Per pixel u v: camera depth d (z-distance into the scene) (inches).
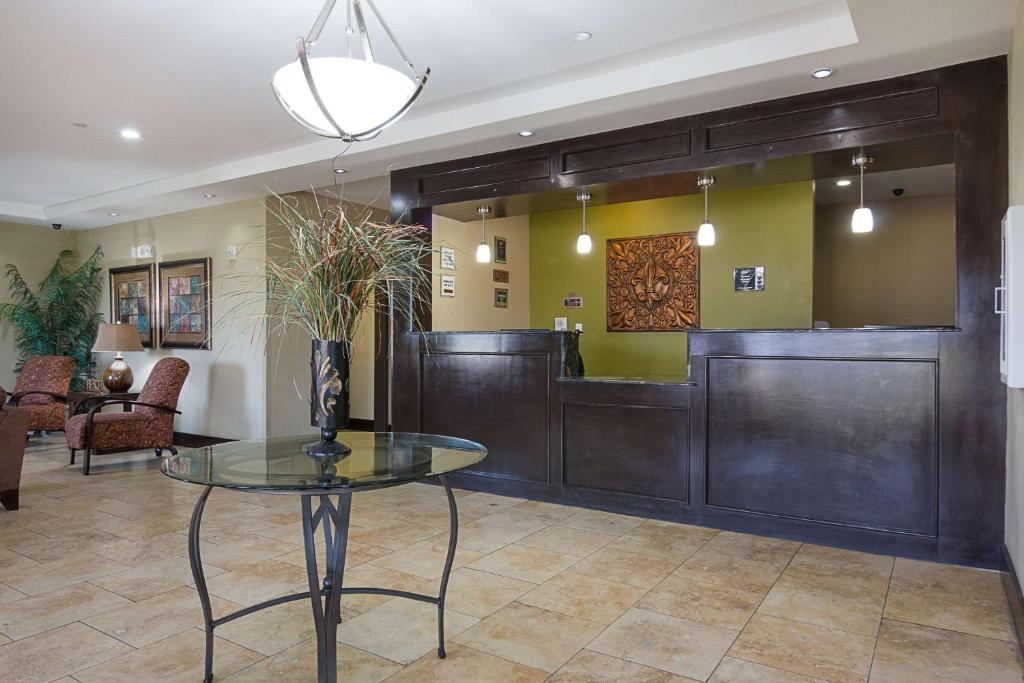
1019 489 100.0
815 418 137.1
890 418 129.9
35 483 193.8
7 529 145.9
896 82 130.3
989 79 122.0
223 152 202.7
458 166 189.8
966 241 123.6
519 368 176.7
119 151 201.2
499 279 287.1
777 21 119.3
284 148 198.2
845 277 303.6
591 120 156.7
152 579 115.6
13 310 290.0
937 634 94.3
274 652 88.8
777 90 137.6
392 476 75.1
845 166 148.4
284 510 163.6
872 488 131.5
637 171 160.1
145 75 142.8
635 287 261.4
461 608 103.3
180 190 232.7
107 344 247.9
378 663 85.5
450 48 130.3
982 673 83.1
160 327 278.1
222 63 136.9
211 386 259.0
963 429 123.6
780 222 230.1
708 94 140.1
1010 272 95.1
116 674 82.4
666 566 122.6
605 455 162.6
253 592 110.0
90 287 307.7
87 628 95.7
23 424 163.6
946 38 113.7
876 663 85.7
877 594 109.3
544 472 172.6
